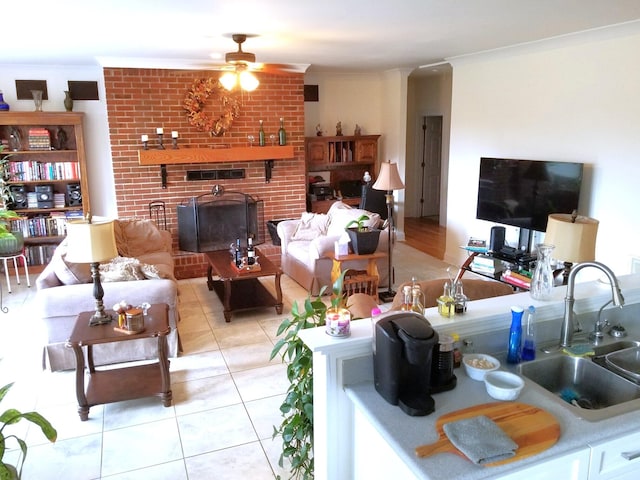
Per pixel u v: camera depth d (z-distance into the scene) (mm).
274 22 3666
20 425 3047
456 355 1945
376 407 1685
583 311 2314
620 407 1682
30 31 3850
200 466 2672
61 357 3701
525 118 5086
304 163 6633
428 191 9688
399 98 7328
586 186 4523
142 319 3117
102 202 6441
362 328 1930
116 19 3486
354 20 3631
